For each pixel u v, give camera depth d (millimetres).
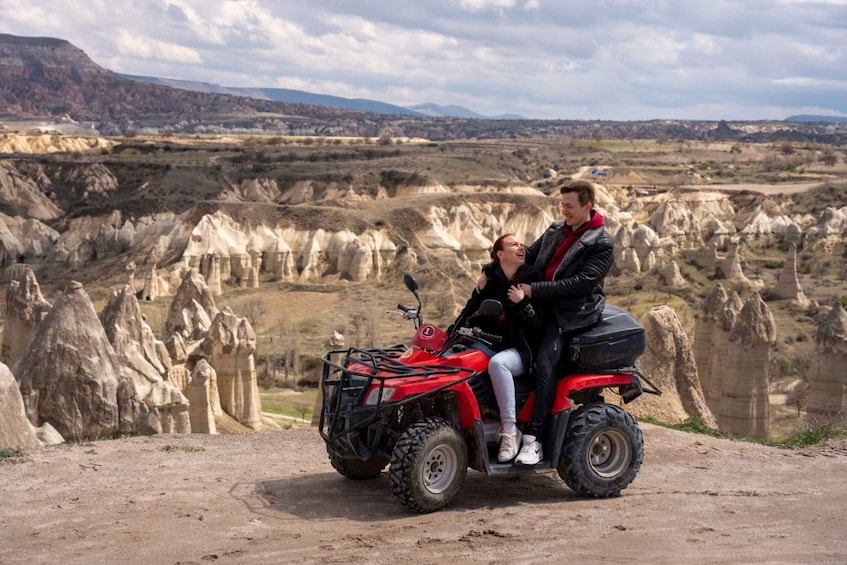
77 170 173250
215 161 187375
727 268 110250
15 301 41156
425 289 104000
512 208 131500
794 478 10719
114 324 34781
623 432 9484
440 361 9055
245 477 10250
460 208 123250
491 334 9094
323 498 9305
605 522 8469
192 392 38531
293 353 78938
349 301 101125
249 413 48031
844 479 10672
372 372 8695
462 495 9484
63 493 9375
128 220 130625
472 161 185125
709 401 46812
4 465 10531
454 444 8688
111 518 8477
